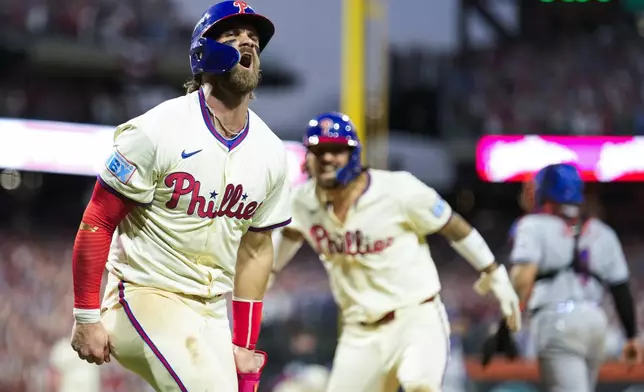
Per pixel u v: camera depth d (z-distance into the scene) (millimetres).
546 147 51375
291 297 36250
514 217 58250
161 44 52719
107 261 8688
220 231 8539
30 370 35250
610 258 14109
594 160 51406
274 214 9188
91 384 21609
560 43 58031
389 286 12680
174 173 8195
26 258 43375
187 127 8242
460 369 21922
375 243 12633
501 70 57875
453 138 57438
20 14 49062
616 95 55875
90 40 50531
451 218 12781
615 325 38156
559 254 13641
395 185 12672
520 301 13586
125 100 52125
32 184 50031
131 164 8031
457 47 59125
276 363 28938
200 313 8531
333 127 12273
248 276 9281
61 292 40688
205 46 8250
